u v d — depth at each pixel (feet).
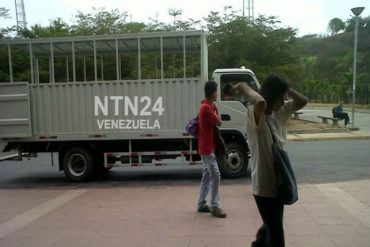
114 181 35.35
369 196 25.03
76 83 35.09
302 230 18.75
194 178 35.24
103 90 34.88
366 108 144.25
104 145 36.37
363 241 17.20
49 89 35.32
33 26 93.71
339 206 22.77
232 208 23.21
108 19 84.23
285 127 12.71
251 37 78.43
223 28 78.89
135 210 23.57
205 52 34.86
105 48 38.47
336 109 78.54
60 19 97.14
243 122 33.83
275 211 12.21
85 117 35.17
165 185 32.17
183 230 19.40
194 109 34.09
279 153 11.85
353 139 61.93
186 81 34.09
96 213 23.29
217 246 17.11
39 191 31.24
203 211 22.56
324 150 50.06
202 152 21.38
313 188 27.63
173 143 35.96
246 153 34.12
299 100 12.46
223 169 33.91
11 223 21.90
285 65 79.97
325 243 17.03
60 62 44.55
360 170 35.68
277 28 82.07
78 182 35.47
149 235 18.86
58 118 35.40
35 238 19.13
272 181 12.00
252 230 19.06
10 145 36.60
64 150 36.01
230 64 79.41
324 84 220.43
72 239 18.78
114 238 18.66
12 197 29.14
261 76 76.13
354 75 72.69
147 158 35.29
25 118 35.29
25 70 50.19
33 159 52.37
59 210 24.41
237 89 12.63
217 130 21.53
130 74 44.52
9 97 35.27
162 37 34.65
